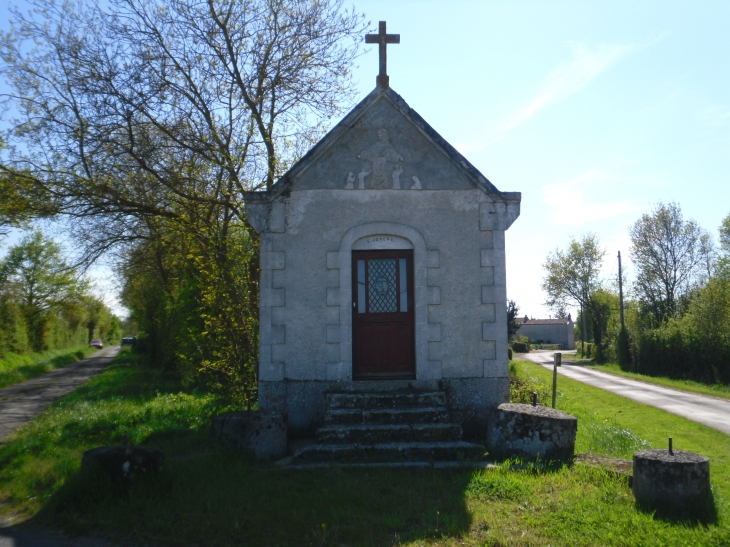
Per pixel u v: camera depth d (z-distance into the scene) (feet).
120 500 21.79
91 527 20.26
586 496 21.99
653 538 18.30
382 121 33.47
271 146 46.96
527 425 26.58
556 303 187.73
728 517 20.56
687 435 42.52
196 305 55.67
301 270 32.40
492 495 22.27
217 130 46.32
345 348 31.89
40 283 132.16
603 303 178.09
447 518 19.69
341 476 24.62
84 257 49.93
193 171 45.14
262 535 18.98
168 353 83.25
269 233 32.55
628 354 127.34
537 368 123.54
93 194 44.24
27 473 27.04
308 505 21.26
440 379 31.89
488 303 32.45
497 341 32.17
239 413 28.86
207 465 25.34
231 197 44.19
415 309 32.37
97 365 123.54
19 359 105.29
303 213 32.71
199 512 20.94
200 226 46.24
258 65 47.55
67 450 31.24
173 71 45.68
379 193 32.96
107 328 274.36
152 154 46.26
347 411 29.53
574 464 25.49
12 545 19.12
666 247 140.87
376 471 25.34
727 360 89.40
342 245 32.55
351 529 19.11
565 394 71.31
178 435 33.76
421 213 32.91
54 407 49.96
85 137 44.27
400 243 33.01
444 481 23.98
